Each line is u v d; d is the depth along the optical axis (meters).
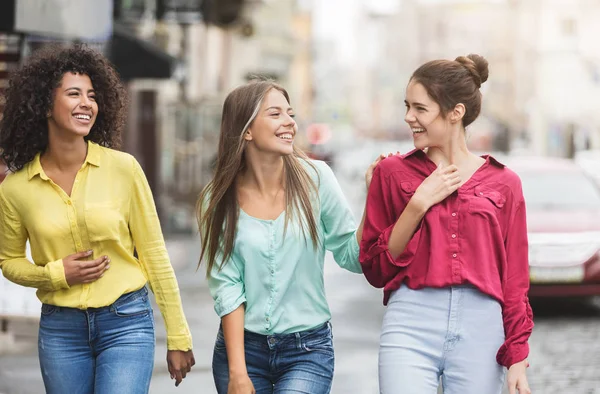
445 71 4.36
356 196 44.34
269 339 4.61
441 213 4.37
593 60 56.66
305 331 4.63
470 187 4.40
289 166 4.66
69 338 4.62
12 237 4.70
